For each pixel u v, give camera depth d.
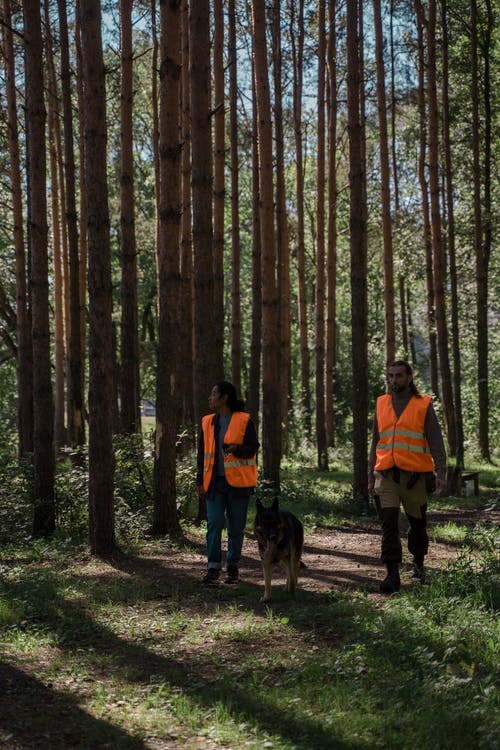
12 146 18.50
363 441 13.98
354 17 13.43
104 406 9.20
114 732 4.08
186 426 15.62
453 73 24.69
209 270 11.28
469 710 4.05
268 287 14.36
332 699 4.38
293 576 7.09
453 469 17.06
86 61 9.09
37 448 11.53
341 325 41.03
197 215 11.19
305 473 20.31
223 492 7.68
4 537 11.10
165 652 5.52
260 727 4.08
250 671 5.01
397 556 7.01
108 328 9.23
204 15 10.97
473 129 22.34
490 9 22.66
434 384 27.23
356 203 13.71
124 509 10.83
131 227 15.59
